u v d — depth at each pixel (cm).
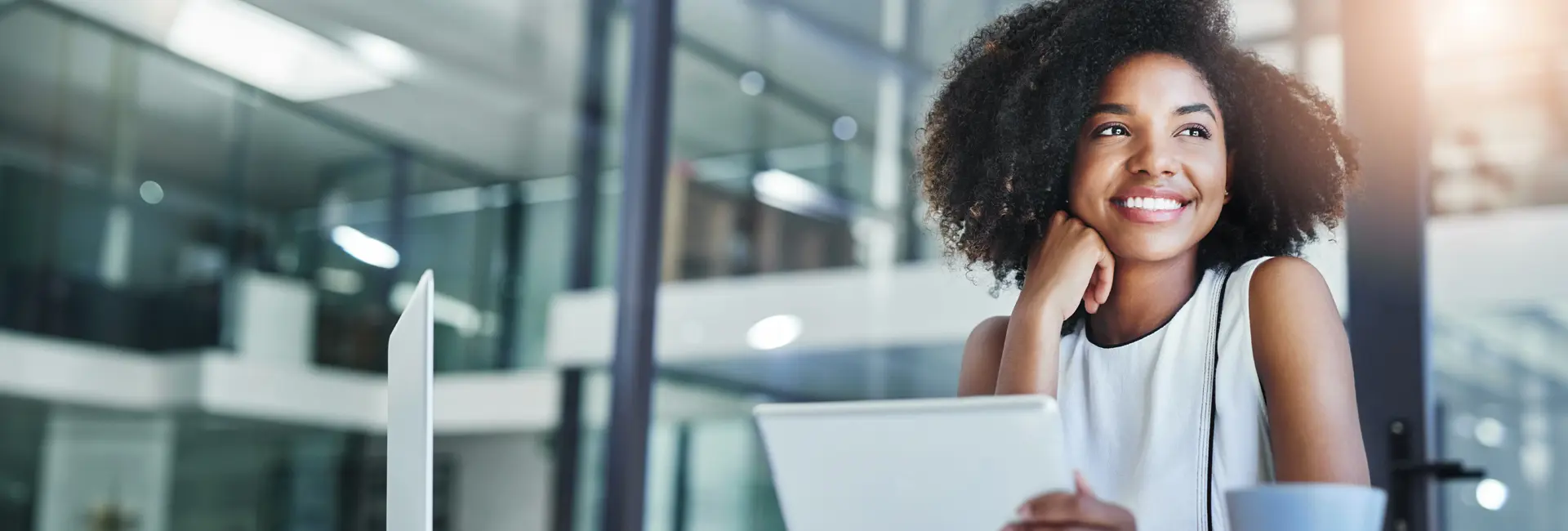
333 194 502
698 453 566
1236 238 108
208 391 533
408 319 92
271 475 544
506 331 503
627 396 326
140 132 496
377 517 536
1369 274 198
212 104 488
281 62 484
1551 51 208
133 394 538
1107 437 101
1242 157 109
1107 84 104
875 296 516
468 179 490
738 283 501
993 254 114
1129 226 101
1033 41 111
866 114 413
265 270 512
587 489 500
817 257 505
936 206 119
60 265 517
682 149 437
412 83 479
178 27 478
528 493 505
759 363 546
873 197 454
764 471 569
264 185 504
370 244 505
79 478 544
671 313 534
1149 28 105
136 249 520
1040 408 72
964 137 116
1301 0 208
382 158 495
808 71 411
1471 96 207
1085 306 105
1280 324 96
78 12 481
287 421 538
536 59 461
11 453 534
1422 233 197
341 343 518
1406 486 192
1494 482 212
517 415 506
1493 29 208
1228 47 108
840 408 78
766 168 446
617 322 332
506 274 495
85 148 498
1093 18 106
